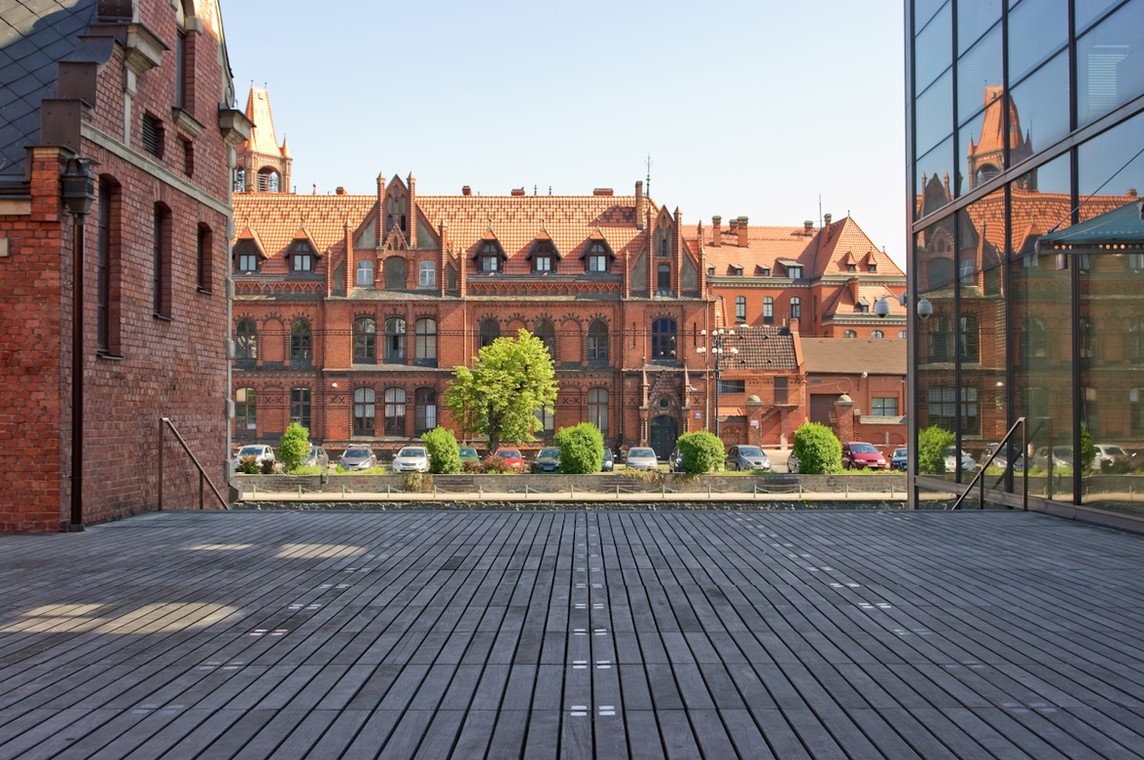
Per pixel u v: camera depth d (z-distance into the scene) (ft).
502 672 22.38
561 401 202.08
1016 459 59.11
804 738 18.07
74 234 48.91
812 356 233.96
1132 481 46.21
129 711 19.61
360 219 211.82
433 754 17.30
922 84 75.72
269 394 201.05
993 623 27.27
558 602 30.09
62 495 49.03
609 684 21.45
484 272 206.39
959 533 46.24
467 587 32.55
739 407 217.97
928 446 74.59
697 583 33.19
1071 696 20.59
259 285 202.28
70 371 50.16
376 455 199.11
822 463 137.90
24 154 50.49
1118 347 47.39
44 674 22.25
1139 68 44.57
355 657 23.67
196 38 66.54
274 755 17.24
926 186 74.84
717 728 18.62
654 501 121.60
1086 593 31.53
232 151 73.77
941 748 17.57
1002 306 60.80
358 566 36.83
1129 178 45.60
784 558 38.65
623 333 201.87
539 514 55.06
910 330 78.69
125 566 37.06
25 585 33.17
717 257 336.49
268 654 23.94
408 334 202.59
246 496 125.39
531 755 17.29
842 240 324.80
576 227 211.82
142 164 58.23
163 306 63.00
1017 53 57.88
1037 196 55.62
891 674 22.20
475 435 195.31
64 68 51.83
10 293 49.14
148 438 59.72
